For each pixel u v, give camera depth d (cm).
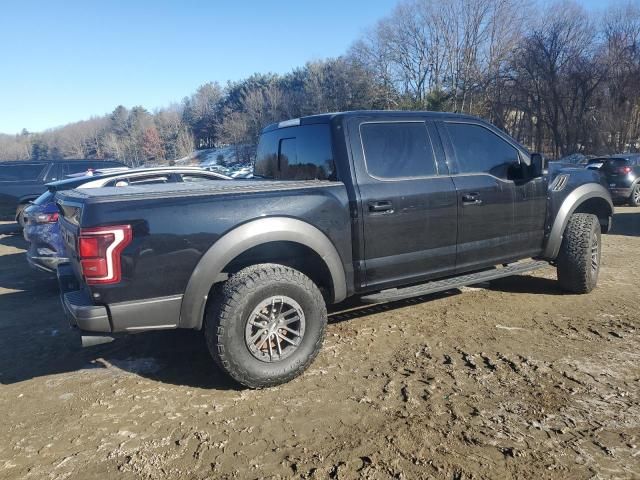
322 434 294
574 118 3797
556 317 469
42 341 470
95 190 377
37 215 618
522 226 479
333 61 6569
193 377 376
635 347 398
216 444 288
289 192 362
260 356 344
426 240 418
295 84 8331
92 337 322
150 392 355
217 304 333
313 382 357
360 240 387
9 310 578
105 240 307
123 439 298
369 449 277
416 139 425
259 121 7512
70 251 366
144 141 10119
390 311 499
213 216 333
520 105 4188
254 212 345
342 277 383
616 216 1223
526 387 339
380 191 394
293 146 446
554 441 278
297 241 357
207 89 11019
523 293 545
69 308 325
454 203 429
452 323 462
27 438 304
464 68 4866
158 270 320
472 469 257
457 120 453
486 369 367
